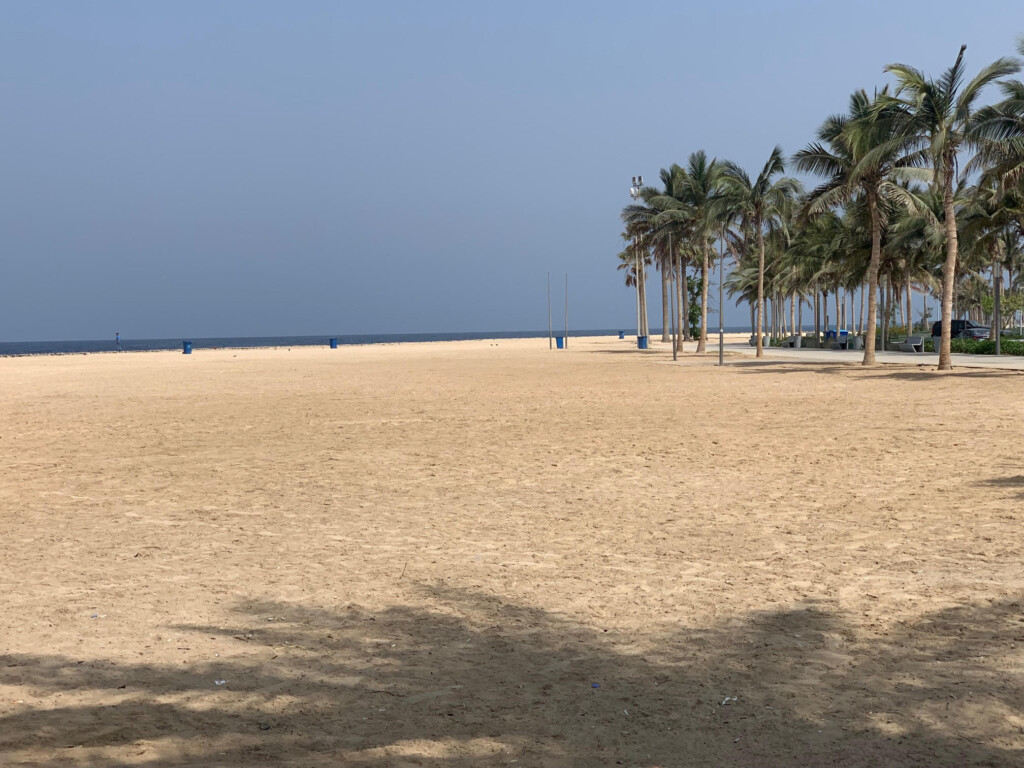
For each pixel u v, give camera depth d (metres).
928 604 6.22
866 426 17.62
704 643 5.53
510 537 8.64
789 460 13.41
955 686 4.73
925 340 58.19
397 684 4.91
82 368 52.19
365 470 13.12
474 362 53.75
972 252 49.56
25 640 5.71
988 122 30.69
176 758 3.97
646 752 4.02
